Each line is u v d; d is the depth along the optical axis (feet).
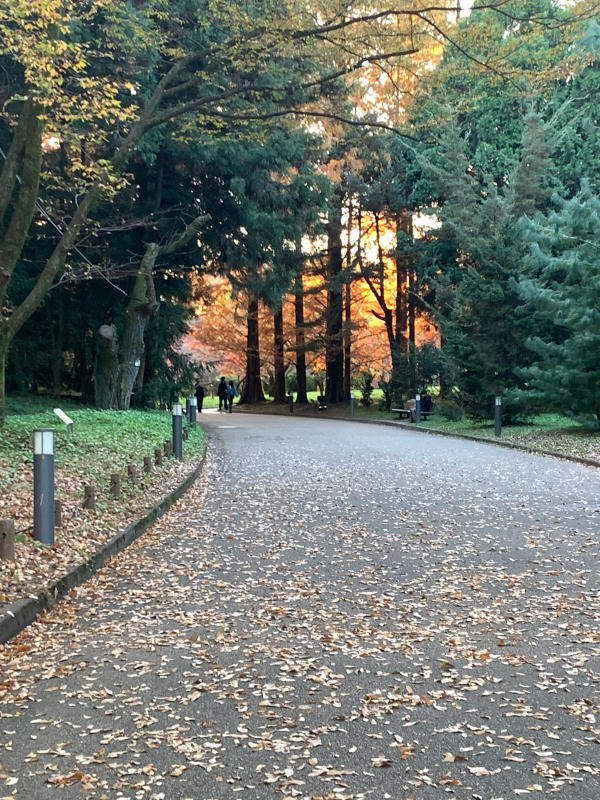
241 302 126.21
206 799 10.76
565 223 67.36
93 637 17.90
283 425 102.01
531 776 11.28
